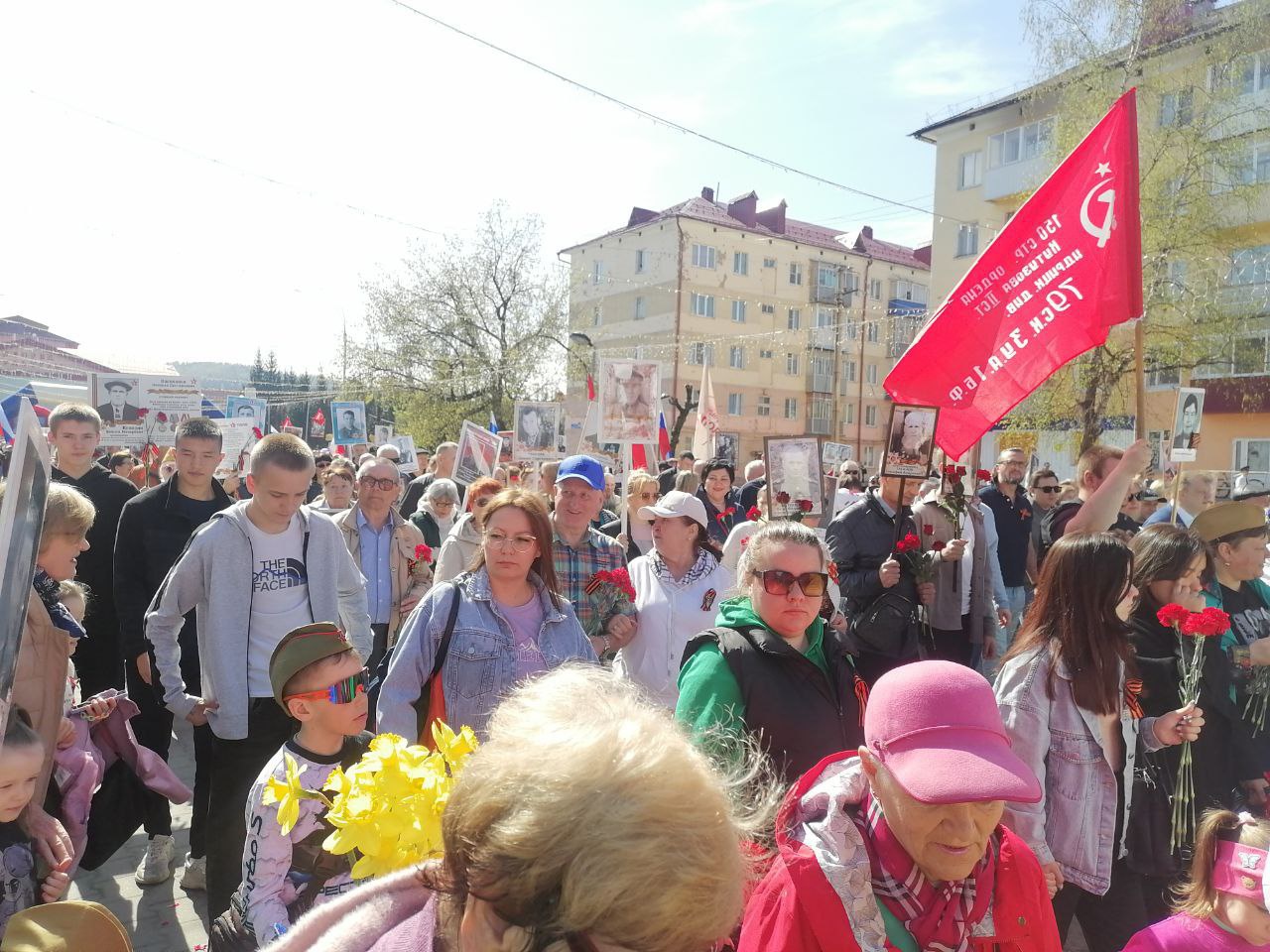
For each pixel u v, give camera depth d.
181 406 11.80
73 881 4.35
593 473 4.66
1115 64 20.11
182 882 4.30
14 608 1.79
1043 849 2.78
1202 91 20.31
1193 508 7.30
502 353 38.47
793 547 2.62
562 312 39.59
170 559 4.58
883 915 1.65
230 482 9.98
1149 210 20.36
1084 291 4.65
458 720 3.15
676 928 0.87
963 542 5.34
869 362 51.59
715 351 46.47
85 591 5.00
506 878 0.89
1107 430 26.22
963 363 4.80
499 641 3.21
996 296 4.78
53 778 3.07
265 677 3.73
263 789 2.30
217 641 3.69
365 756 1.67
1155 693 3.36
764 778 2.25
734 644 2.64
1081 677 2.87
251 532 3.83
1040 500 8.07
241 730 3.63
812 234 51.59
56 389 16.52
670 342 45.66
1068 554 2.95
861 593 5.20
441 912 1.10
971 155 32.44
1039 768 2.89
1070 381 21.59
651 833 0.88
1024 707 2.93
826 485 7.93
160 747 4.65
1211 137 20.56
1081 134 20.34
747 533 5.51
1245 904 2.39
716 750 2.36
